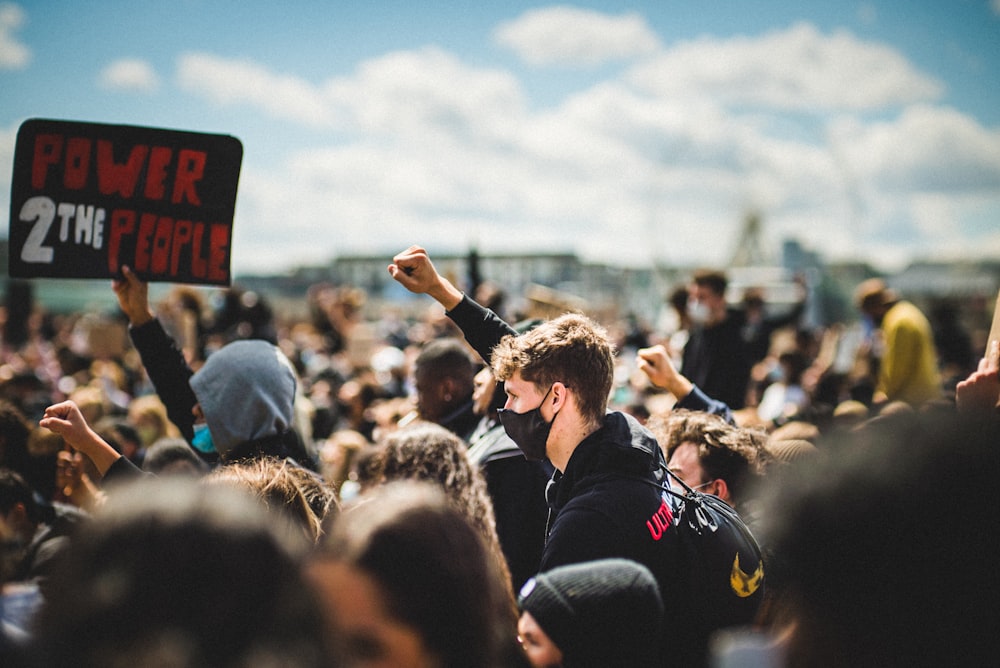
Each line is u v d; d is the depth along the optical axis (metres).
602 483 2.28
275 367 3.30
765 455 2.90
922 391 5.79
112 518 0.91
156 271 3.15
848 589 1.06
